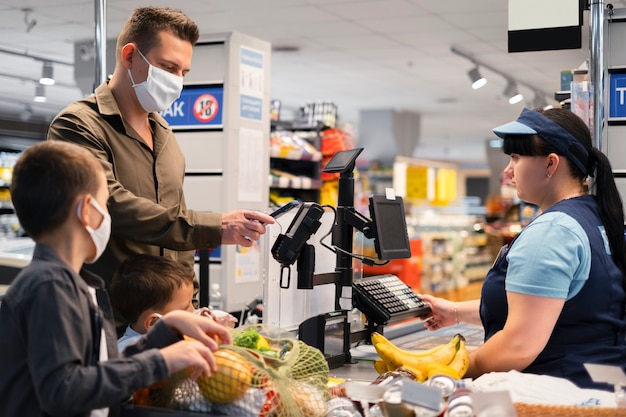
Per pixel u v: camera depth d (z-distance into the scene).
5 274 5.14
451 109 17.44
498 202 17.30
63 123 2.42
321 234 2.73
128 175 2.52
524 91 14.44
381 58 11.73
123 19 8.98
